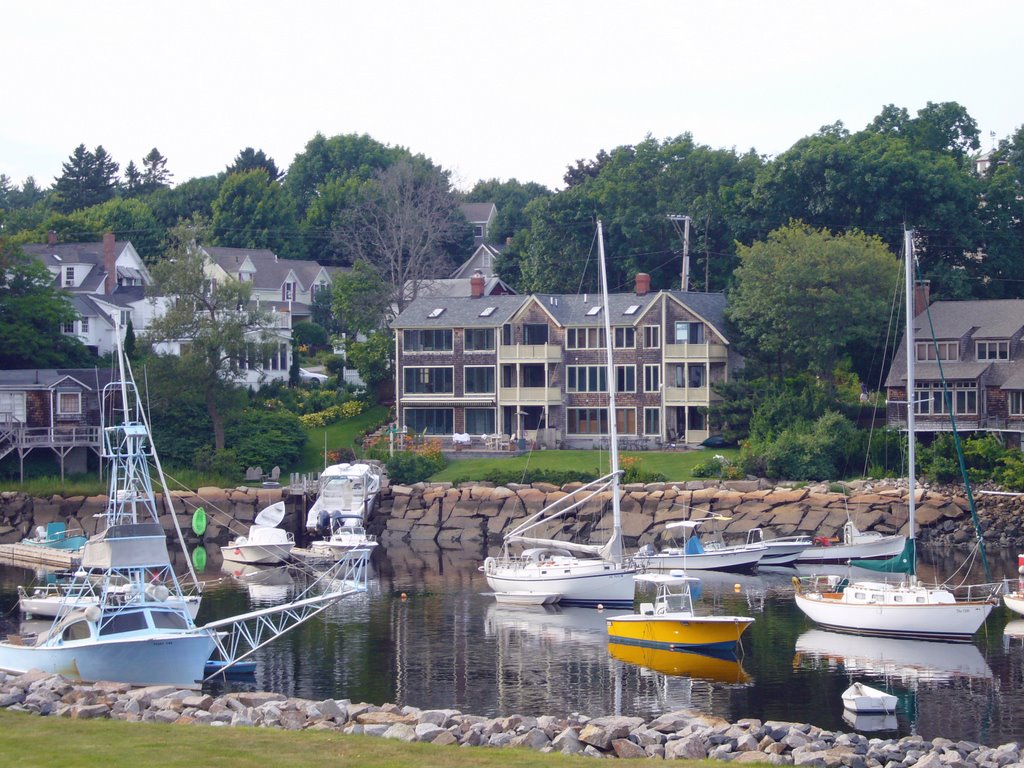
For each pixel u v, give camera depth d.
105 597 39.19
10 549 73.81
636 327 92.56
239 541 71.88
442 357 96.88
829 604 50.31
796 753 29.44
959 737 35.19
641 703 38.84
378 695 39.72
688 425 90.50
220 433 89.56
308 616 43.69
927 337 86.12
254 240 158.38
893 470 80.69
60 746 27.00
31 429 85.31
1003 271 105.75
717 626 45.22
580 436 94.12
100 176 192.00
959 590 57.59
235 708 32.94
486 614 54.28
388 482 84.31
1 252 97.38
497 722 31.56
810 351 87.62
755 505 75.31
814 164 104.00
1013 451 78.94
